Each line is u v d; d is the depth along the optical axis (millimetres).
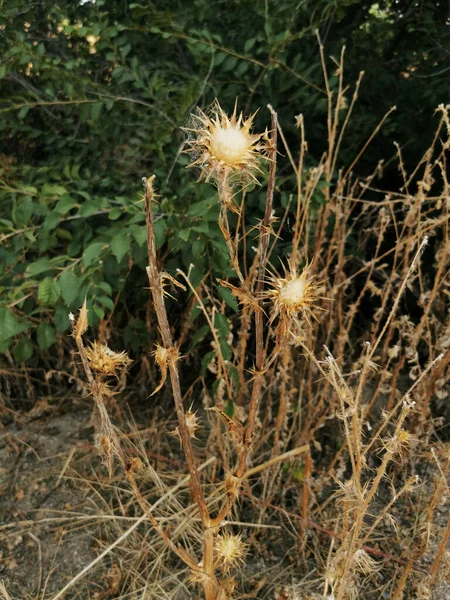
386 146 1121
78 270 803
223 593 524
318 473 844
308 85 968
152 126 895
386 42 1146
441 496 644
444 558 623
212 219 765
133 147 931
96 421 909
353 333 1083
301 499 776
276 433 773
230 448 849
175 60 1037
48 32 1056
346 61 1061
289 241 990
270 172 375
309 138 1062
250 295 396
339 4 913
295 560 736
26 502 834
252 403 446
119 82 898
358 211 1136
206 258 842
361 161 1131
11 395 1052
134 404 1005
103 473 873
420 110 1107
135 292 958
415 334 798
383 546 738
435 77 1079
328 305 876
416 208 825
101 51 1018
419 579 677
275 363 816
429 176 798
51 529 788
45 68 910
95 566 743
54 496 842
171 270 875
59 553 763
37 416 989
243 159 348
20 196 911
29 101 981
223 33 999
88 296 793
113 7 1041
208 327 773
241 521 795
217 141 344
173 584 712
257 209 915
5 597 693
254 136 353
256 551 752
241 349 794
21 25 1007
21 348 826
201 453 895
